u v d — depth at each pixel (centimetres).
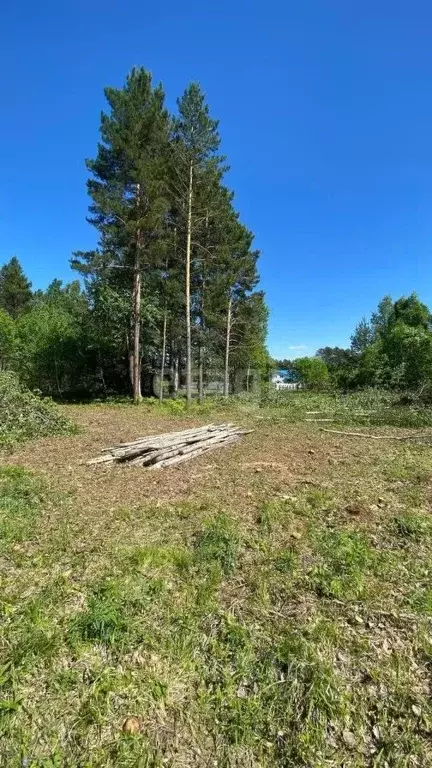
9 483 466
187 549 321
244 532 353
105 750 166
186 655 212
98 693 189
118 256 1723
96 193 1518
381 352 2139
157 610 245
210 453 676
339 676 202
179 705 186
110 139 1542
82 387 2372
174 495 451
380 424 1088
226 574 290
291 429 975
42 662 205
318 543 334
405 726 179
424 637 229
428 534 356
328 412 1286
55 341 2209
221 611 246
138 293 1670
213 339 2145
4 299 4600
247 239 2214
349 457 662
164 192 1548
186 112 1425
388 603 258
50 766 159
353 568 294
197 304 2023
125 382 2431
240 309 2242
